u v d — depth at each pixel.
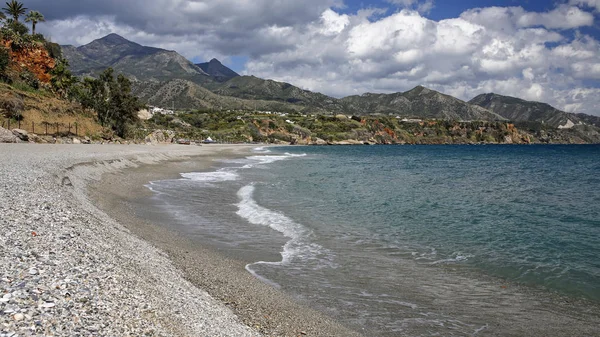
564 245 13.66
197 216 16.89
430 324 7.63
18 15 85.31
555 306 8.62
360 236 14.52
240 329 6.54
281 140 195.12
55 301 5.32
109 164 30.56
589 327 7.61
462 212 19.72
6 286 5.42
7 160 21.23
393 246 13.27
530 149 158.38
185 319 6.15
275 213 18.25
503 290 9.53
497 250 12.98
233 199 21.81
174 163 44.97
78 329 4.69
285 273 10.30
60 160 24.56
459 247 13.29
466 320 7.85
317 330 7.15
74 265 7.03
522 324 7.71
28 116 53.88
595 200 24.39
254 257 11.60
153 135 95.81
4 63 61.19
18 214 9.69
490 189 29.59
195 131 160.88
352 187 29.00
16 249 7.11
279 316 7.61
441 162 67.94
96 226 10.88
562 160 77.94
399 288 9.52
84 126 64.25
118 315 5.46
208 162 51.34
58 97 70.06
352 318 7.80
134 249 9.98
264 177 34.72
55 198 12.78
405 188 29.19
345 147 173.50
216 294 8.38
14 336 4.14
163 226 14.60
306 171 42.62
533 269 11.09
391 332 7.27
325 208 19.94
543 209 20.88
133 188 23.33
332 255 12.06
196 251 11.70
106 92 78.81
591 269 11.13
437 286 9.70
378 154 103.38
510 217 18.61
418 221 17.38
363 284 9.72
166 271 8.92
